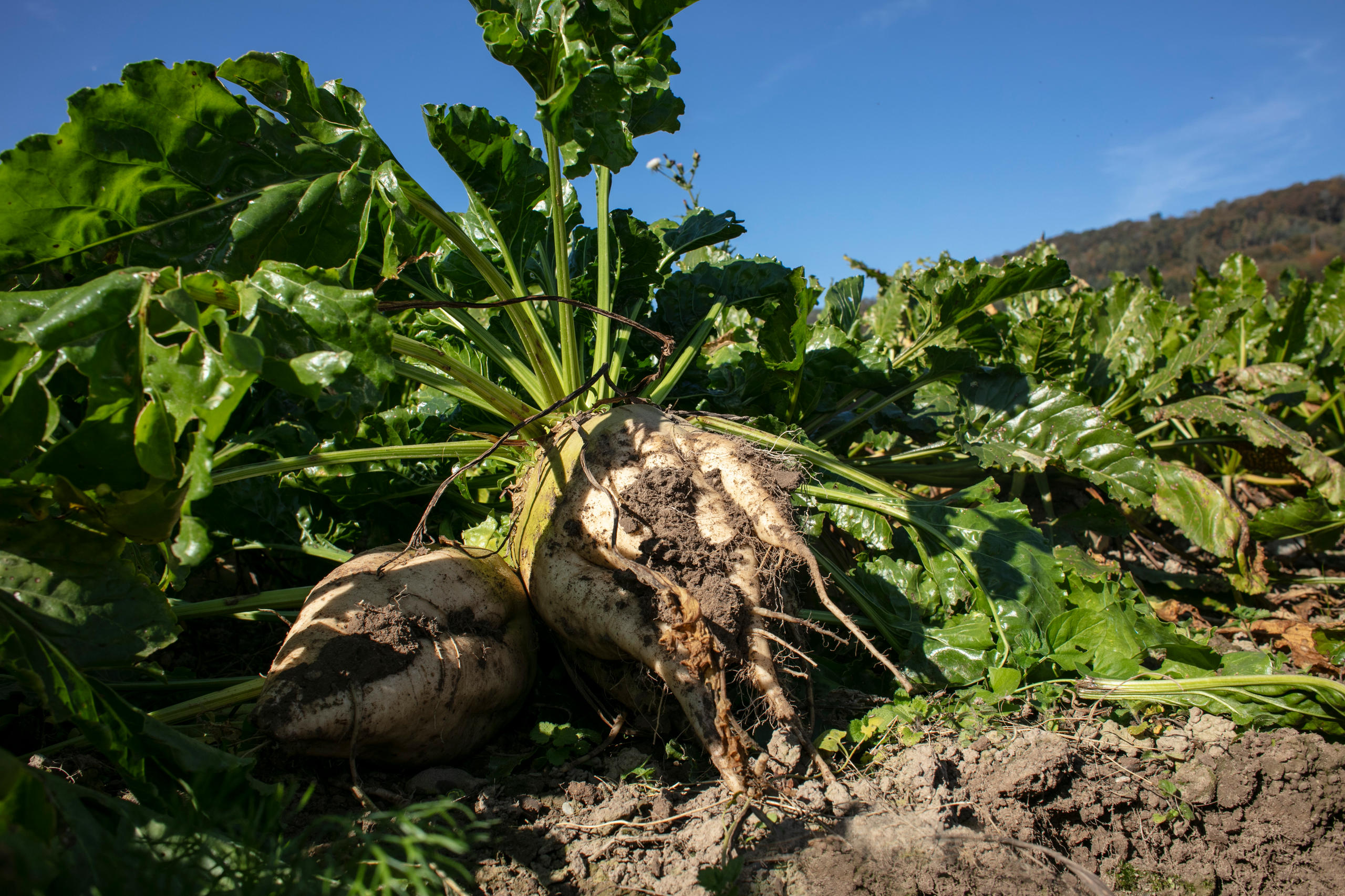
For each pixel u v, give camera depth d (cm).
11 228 46
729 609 49
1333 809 44
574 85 54
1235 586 80
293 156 53
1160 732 51
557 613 52
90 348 38
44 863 29
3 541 39
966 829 43
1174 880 42
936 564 62
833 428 90
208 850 33
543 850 42
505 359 65
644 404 60
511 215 64
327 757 45
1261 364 102
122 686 48
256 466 50
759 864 41
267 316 42
